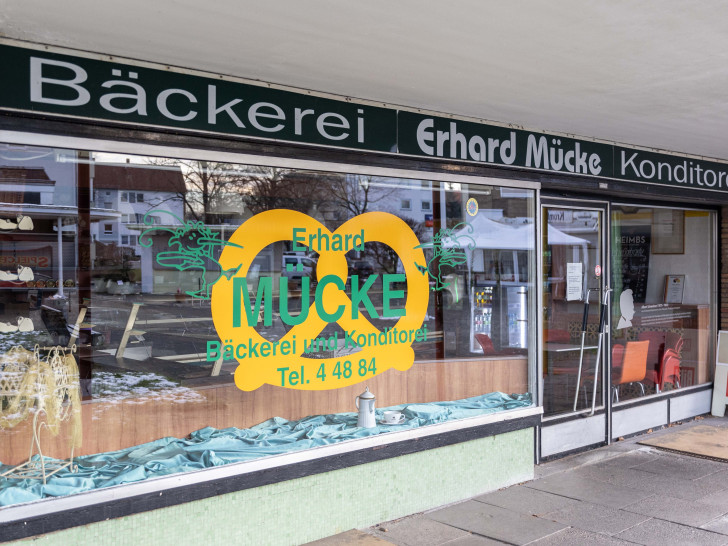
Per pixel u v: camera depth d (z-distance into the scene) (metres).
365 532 4.81
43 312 3.87
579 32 3.61
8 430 3.75
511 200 6.05
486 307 5.92
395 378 5.39
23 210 3.76
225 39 3.65
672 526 4.95
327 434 4.91
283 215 4.75
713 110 5.43
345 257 5.08
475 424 5.54
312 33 3.58
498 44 3.78
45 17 3.30
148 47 3.76
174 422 4.36
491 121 5.79
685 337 8.47
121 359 4.15
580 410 6.96
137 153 4.03
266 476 4.37
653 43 3.78
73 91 3.76
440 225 5.60
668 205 8.15
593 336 7.11
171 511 4.03
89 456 4.04
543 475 6.19
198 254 4.40
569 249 6.92
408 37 3.65
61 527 3.63
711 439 7.41
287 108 4.58
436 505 5.33
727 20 3.44
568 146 6.42
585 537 4.75
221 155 4.34
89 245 3.99
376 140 5.05
